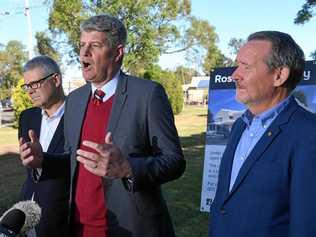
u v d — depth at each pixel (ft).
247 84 7.49
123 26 9.63
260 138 7.38
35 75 11.63
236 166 7.77
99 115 9.63
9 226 6.93
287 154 7.03
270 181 7.08
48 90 11.71
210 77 15.97
